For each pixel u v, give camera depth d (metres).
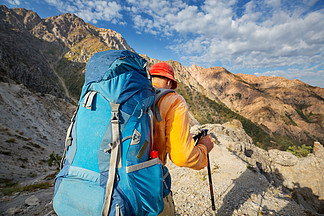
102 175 0.79
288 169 18.34
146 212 0.87
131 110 0.88
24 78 122.50
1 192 7.70
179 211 4.83
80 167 0.83
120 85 0.88
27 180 15.22
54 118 53.62
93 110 0.87
